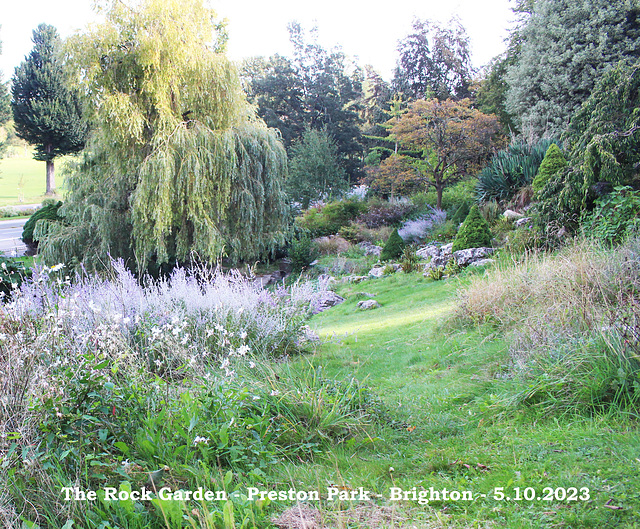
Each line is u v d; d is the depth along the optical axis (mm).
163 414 3070
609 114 9461
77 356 3309
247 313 6414
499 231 13469
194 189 14406
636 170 9398
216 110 15664
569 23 23859
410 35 44781
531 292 5836
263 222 17531
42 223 16734
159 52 14281
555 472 2572
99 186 16062
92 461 2539
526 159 16484
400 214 23797
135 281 7004
